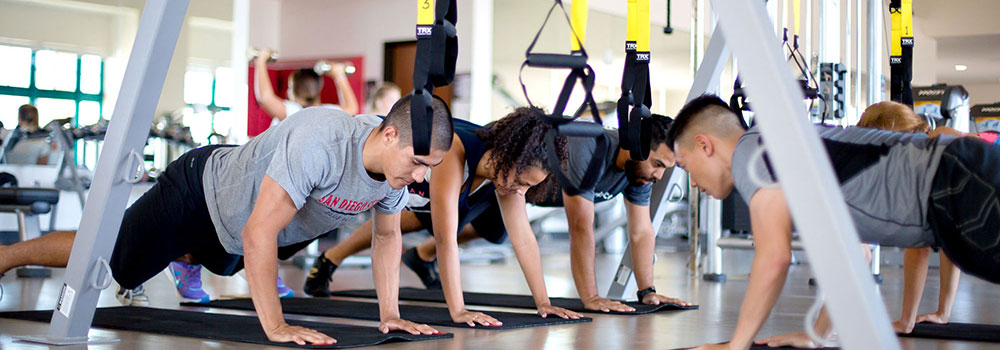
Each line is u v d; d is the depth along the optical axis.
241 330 2.52
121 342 2.35
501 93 10.27
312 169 2.18
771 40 1.39
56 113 7.79
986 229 1.80
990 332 2.63
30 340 2.38
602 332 2.64
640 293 3.59
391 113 2.12
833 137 2.00
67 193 6.91
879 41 4.88
